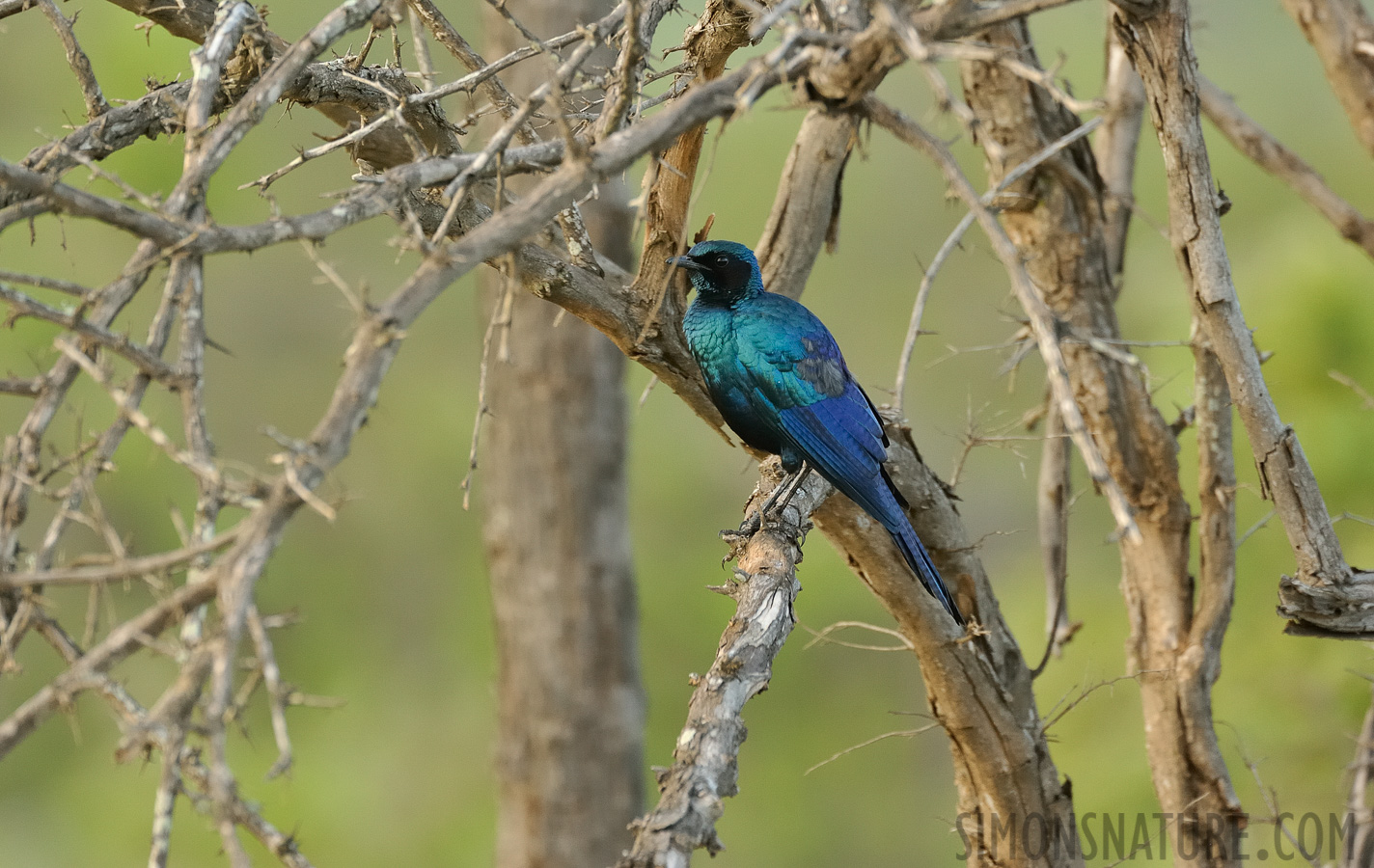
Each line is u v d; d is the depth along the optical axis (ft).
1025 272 17.76
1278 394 46.83
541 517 53.01
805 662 81.82
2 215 17.71
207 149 19.08
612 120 21.25
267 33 25.98
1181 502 37.83
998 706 35.60
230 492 15.07
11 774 74.43
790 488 31.63
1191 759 37.11
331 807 74.18
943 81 16.47
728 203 71.77
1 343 63.46
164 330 16.98
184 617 14.35
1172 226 27.61
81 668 14.11
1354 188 63.72
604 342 53.26
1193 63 26.40
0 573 16.44
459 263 16.87
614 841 53.72
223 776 13.20
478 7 51.75
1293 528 27.53
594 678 53.52
